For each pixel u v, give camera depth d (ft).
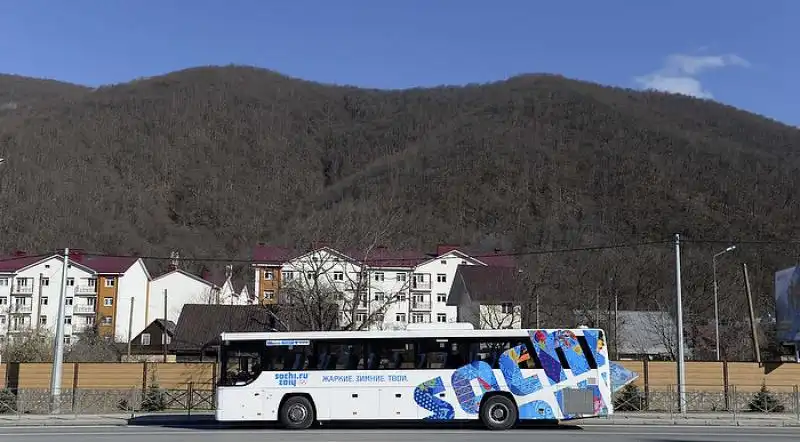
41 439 62.18
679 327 95.91
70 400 99.66
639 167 380.58
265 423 81.15
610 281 197.16
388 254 191.42
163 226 406.21
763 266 229.86
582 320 184.44
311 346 74.23
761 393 100.27
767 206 312.50
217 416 73.15
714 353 180.75
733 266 210.38
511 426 72.38
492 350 73.36
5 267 273.75
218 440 60.54
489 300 201.36
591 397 72.38
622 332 188.44
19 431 71.31
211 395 103.30
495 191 371.15
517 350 73.31
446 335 73.87
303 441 59.47
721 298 191.93
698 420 84.33
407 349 73.77
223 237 389.60
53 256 272.51
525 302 182.09
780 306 118.32
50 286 273.75
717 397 103.14
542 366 72.84
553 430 71.56
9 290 270.46
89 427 76.95
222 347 74.49
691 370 106.42
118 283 277.03
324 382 73.31
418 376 73.00
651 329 190.60
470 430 71.36
